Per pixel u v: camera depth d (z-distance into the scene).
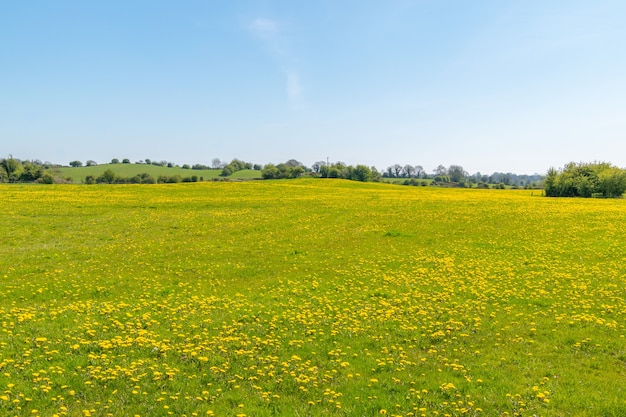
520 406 12.43
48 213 49.75
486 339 17.56
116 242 37.34
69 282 25.39
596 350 16.23
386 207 60.72
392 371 14.80
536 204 66.44
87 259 31.42
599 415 11.94
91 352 15.55
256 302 22.17
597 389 13.34
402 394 13.17
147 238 39.12
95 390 13.00
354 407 12.35
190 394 13.05
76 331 17.36
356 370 14.87
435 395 13.16
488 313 20.56
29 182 133.50
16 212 49.25
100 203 58.75
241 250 34.72
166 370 14.37
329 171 183.62
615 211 56.56
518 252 34.00
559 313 20.42
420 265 30.16
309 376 14.28
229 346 16.53
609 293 23.09
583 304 21.42
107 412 11.92
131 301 22.12
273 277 27.45
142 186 85.81
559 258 31.70
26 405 11.99
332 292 24.09
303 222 48.03
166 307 21.06
